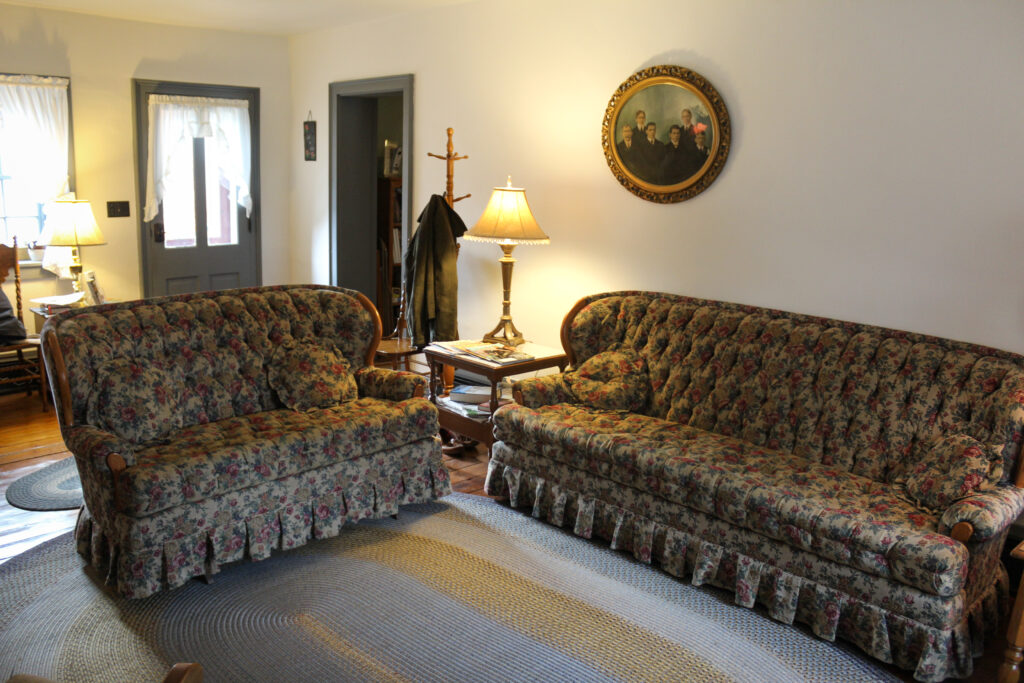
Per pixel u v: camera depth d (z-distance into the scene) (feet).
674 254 14.16
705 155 13.37
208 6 17.95
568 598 10.30
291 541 11.17
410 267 17.11
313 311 13.52
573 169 15.51
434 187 18.52
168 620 9.67
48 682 4.93
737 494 9.98
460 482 14.07
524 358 14.19
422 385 13.08
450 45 17.58
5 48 18.01
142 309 12.00
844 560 9.20
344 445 11.60
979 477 9.32
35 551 11.19
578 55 15.10
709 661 9.07
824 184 12.21
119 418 10.81
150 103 20.16
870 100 11.59
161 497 9.82
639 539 11.14
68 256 18.86
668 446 11.25
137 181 20.38
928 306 11.39
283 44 22.18
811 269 12.51
